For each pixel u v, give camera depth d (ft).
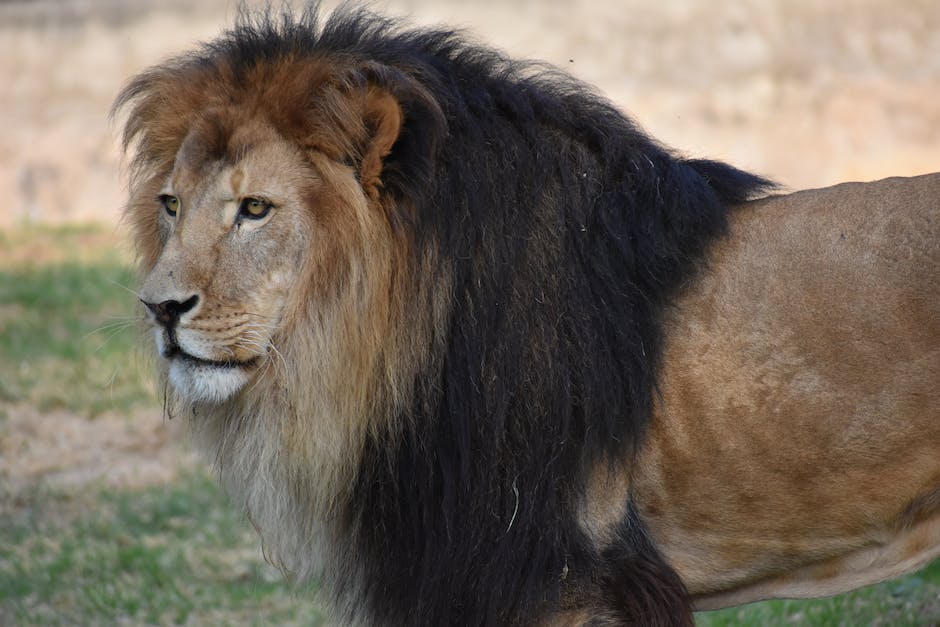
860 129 121.19
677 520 28.25
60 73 148.46
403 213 26.91
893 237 26.66
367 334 26.81
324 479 27.48
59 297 79.82
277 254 26.68
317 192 26.63
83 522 49.62
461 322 27.02
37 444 58.54
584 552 27.30
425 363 27.12
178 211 27.25
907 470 26.81
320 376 26.86
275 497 28.04
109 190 117.08
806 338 26.71
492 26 158.71
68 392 64.44
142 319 30.01
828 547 28.09
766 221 28.02
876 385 26.40
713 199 28.35
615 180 28.25
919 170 106.83
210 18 162.40
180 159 27.30
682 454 27.58
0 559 46.47
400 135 26.71
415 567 27.73
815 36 157.89
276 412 27.30
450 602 27.68
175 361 26.94
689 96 132.87
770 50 152.66
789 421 26.89
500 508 27.12
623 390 27.14
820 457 26.94
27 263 88.58
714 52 152.05
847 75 142.31
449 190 27.02
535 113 28.48
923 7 168.55
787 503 27.55
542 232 27.40
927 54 150.61
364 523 28.02
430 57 28.12
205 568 45.78
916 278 26.17
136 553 46.16
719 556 28.55
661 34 158.92
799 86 137.69
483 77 28.50
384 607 28.45
